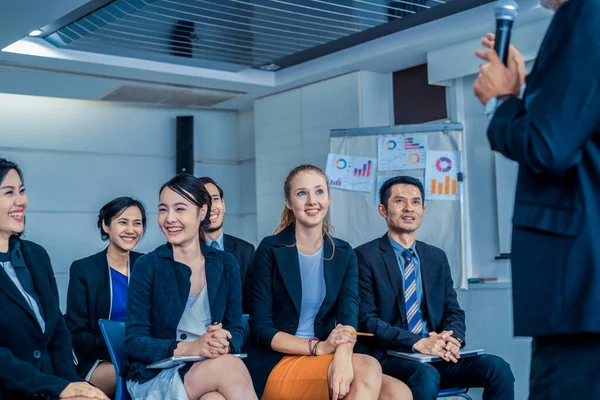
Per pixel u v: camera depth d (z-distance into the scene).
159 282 2.82
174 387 2.56
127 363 2.75
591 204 1.52
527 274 1.59
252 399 2.56
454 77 6.00
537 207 1.59
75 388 2.23
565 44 1.49
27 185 7.35
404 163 5.58
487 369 3.33
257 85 7.23
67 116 7.59
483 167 6.04
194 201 2.84
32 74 6.46
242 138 8.57
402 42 6.09
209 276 2.90
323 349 2.89
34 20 5.13
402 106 6.84
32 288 2.47
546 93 1.49
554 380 1.56
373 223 5.63
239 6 5.16
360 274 3.55
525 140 1.50
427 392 3.08
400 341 3.33
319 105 7.13
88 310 3.68
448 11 5.62
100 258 3.81
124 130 7.91
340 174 5.75
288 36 5.92
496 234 5.90
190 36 5.86
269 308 3.15
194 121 8.34
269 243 3.22
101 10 5.30
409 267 3.60
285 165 7.51
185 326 2.80
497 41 1.70
